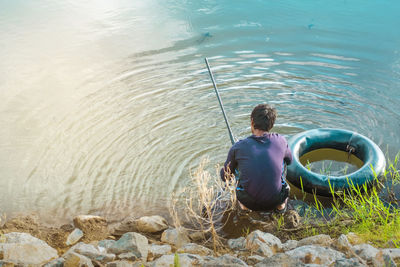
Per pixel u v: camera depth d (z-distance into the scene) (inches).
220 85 216.8
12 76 228.8
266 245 108.0
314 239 110.1
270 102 199.9
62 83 221.1
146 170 154.9
